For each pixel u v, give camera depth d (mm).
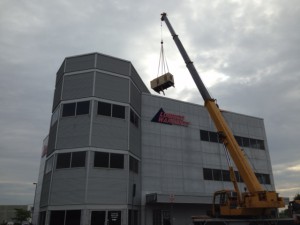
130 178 26578
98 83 27312
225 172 35781
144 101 32781
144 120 31953
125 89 28656
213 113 21016
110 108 27188
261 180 39719
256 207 17156
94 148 25172
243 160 18719
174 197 27516
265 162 41344
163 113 33438
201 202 28938
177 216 29844
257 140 42000
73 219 23266
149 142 31328
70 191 24031
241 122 41438
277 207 17062
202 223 18828
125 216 24703
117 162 25938
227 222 18172
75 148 25297
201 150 34844
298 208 19266
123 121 27547
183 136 34000
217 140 36906
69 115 26641
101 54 28469
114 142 26344
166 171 31250
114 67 28719
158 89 31094
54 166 25172
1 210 89250
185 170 32625
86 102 26641
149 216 28375
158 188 30062
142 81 34438
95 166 24766
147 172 30016
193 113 36062
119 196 24984
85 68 27859
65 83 27875
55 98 29969
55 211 23766
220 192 19922
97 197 24016
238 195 18484
